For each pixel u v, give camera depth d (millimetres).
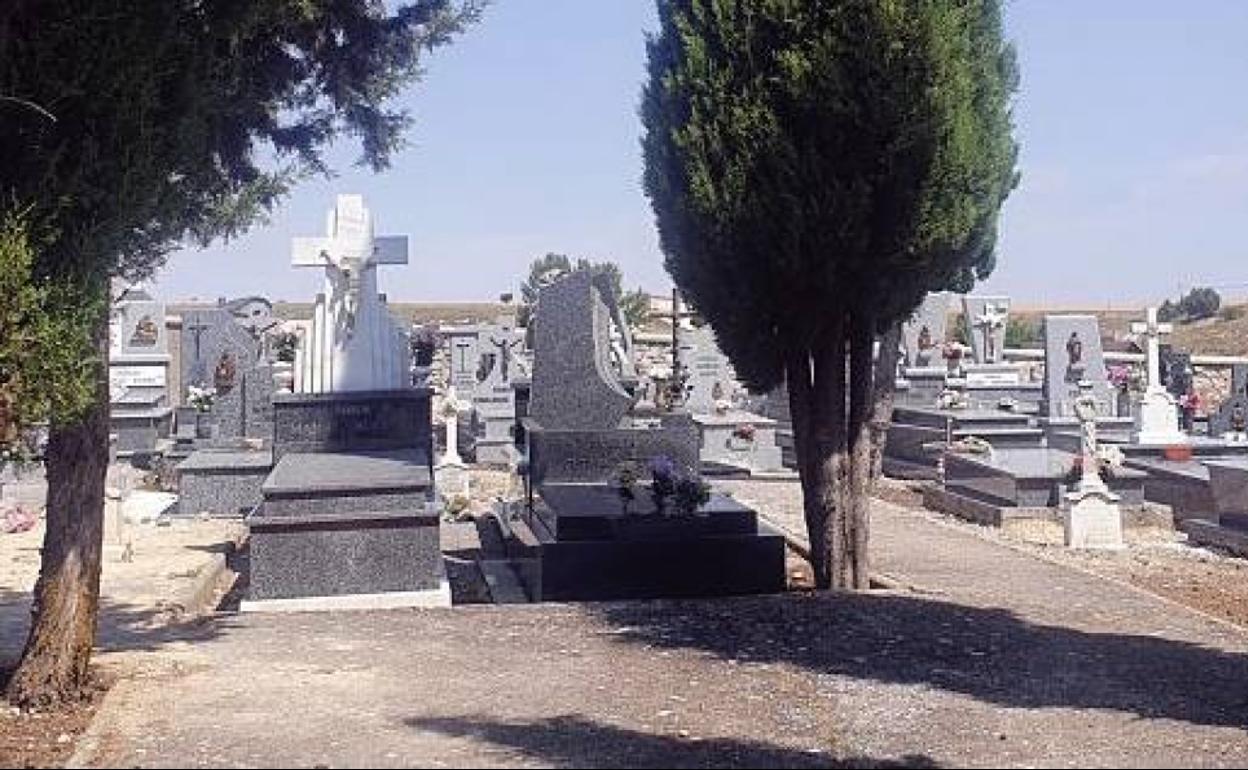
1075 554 13672
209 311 25188
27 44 5938
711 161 9695
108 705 6633
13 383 5750
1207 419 27469
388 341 15586
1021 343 52438
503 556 14055
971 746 5906
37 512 16375
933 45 9078
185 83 6711
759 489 20312
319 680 7324
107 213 6227
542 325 14875
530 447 14141
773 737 6078
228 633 8914
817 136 9430
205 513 16844
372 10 10797
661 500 11062
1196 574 12305
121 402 23297
